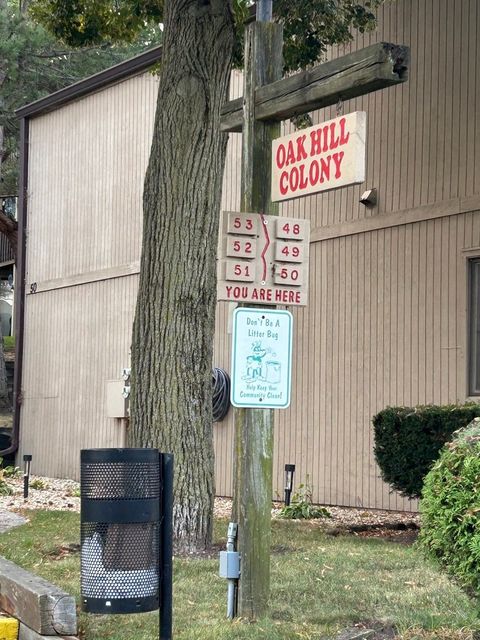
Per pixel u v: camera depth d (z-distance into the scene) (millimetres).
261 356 6902
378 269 12391
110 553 6293
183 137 9211
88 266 18516
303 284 7043
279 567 7941
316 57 12328
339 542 9062
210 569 8133
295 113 7012
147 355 9086
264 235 6988
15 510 11461
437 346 11586
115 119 17984
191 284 9102
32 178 20750
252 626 6676
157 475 6434
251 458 6898
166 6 9469
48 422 19531
